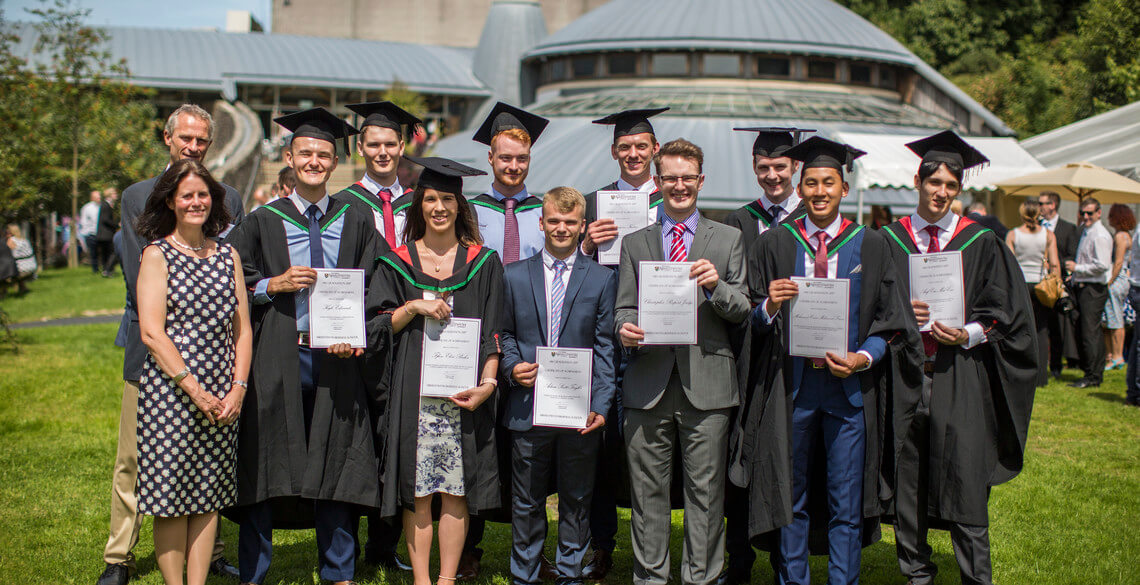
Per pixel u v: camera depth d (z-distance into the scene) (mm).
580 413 5375
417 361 5355
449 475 5375
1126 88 29547
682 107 26812
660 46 28484
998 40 39625
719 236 5398
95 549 6340
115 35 39906
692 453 5301
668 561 5461
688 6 29938
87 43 28906
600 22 31078
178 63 38562
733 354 5422
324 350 5402
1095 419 10250
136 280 5598
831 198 5242
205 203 5105
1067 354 12836
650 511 5410
